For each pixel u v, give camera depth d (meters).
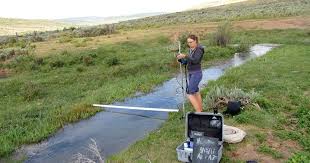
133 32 40.78
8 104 14.21
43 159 8.66
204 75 17.92
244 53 24.83
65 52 25.19
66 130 10.63
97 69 20.53
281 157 7.23
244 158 7.21
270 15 55.16
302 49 23.12
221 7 123.00
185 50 24.69
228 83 13.98
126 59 23.19
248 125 8.95
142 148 8.33
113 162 7.86
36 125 10.97
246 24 42.56
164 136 8.83
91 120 11.42
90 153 8.76
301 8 67.31
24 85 16.53
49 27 164.12
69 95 15.04
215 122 7.02
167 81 16.92
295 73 15.11
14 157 8.87
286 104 10.45
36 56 24.53
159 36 33.97
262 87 12.80
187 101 12.55
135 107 12.09
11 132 10.29
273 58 20.00
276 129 8.70
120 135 9.88
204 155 6.61
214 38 27.84
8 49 28.77
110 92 14.59
